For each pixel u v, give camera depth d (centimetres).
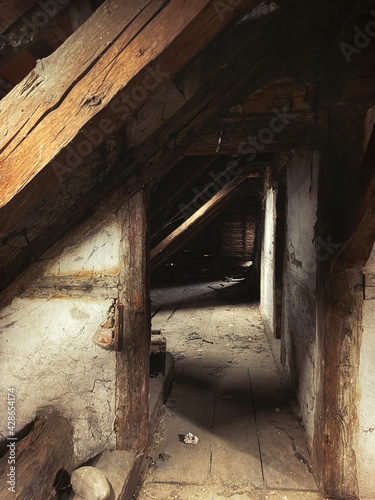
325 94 188
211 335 518
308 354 260
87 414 220
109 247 213
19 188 126
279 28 179
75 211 203
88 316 217
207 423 285
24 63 177
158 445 256
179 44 119
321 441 206
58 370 221
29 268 214
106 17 118
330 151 193
